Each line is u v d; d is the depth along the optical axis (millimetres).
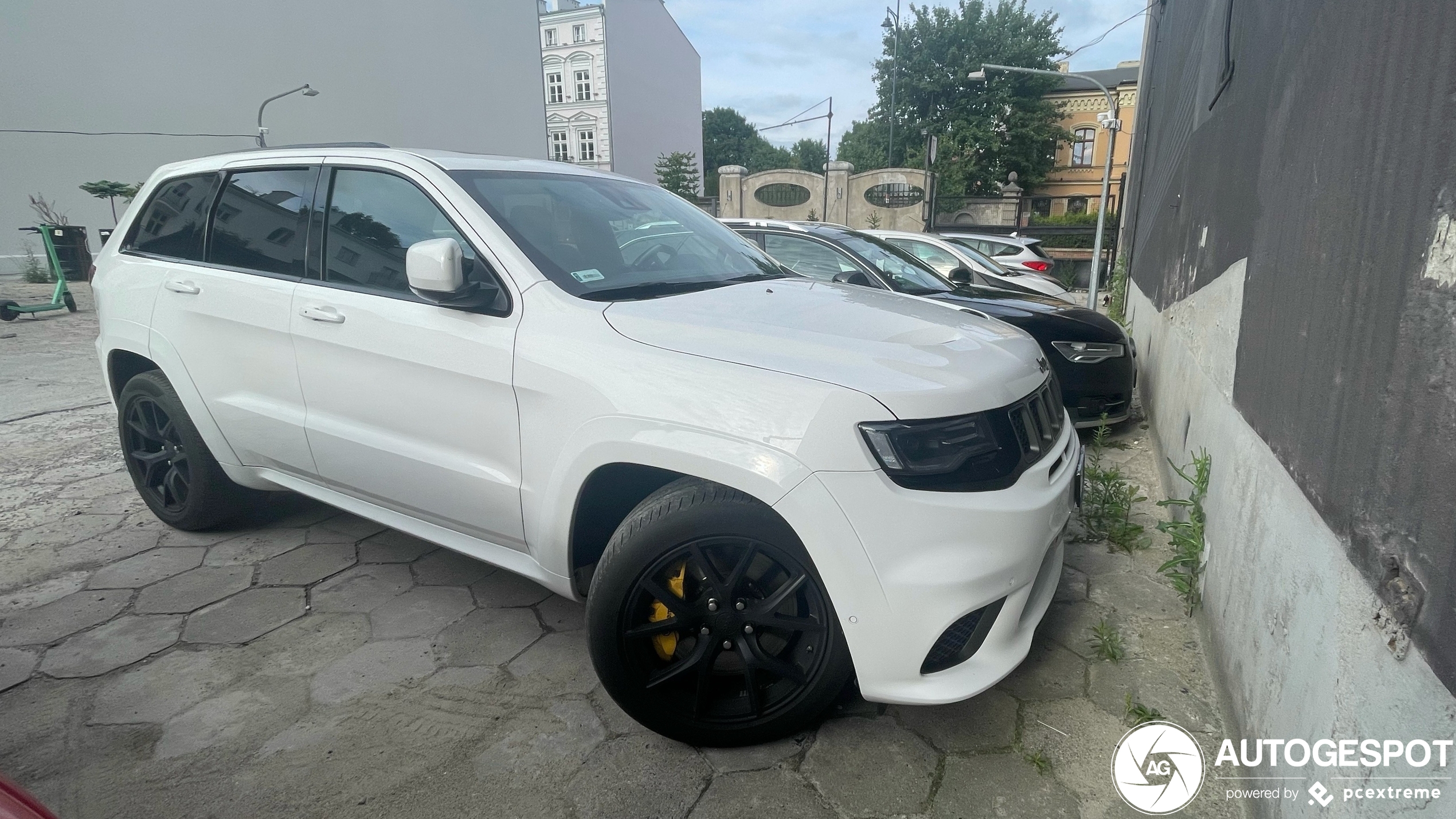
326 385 2793
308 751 2236
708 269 2998
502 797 2059
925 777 2123
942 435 1956
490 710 2412
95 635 2828
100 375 7277
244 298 3010
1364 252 1601
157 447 3676
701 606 2121
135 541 3613
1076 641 2785
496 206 2637
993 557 1965
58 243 15164
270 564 3385
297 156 3092
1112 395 5211
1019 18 38156
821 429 1907
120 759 2205
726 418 1985
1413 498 1264
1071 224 24547
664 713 2184
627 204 3154
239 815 2004
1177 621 2926
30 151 17734
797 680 2121
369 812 2010
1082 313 5461
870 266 5457
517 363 2314
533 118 34688
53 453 4934
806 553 2004
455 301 2387
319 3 23938
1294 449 1952
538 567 2477
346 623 2908
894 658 1953
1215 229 3666
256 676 2580
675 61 54656
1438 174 1279
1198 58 5211
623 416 2100
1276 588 1966
